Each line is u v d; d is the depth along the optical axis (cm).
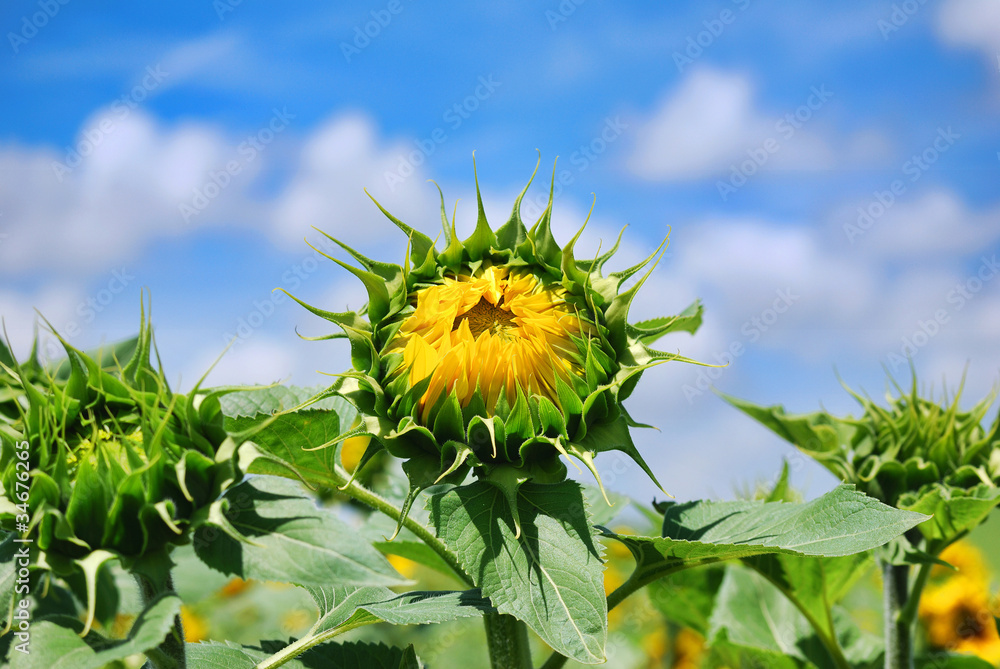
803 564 90
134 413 70
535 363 76
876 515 72
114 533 66
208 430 68
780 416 92
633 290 77
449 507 73
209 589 89
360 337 76
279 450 76
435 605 74
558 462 75
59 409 69
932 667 93
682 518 79
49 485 66
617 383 75
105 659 63
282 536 66
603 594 70
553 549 71
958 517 84
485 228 79
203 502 67
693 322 89
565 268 79
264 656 79
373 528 88
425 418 75
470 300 77
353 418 82
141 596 70
